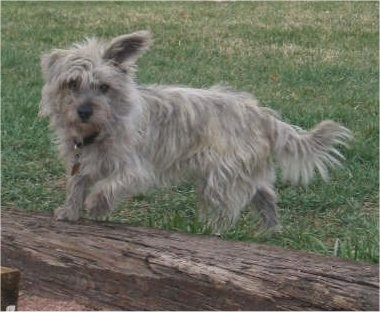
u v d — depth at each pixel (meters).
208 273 5.15
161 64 16.56
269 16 21.98
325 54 17.84
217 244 5.57
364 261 5.78
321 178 9.33
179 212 8.31
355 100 13.70
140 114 6.83
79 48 6.85
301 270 5.01
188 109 7.26
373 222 8.07
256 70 16.30
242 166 7.47
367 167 9.91
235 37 19.48
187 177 7.45
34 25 20.55
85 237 5.79
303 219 8.34
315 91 14.52
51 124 7.09
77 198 6.81
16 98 13.01
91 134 6.70
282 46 18.62
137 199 8.75
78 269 5.64
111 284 5.51
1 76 15.17
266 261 5.18
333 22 21.12
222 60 17.16
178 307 5.27
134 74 7.14
